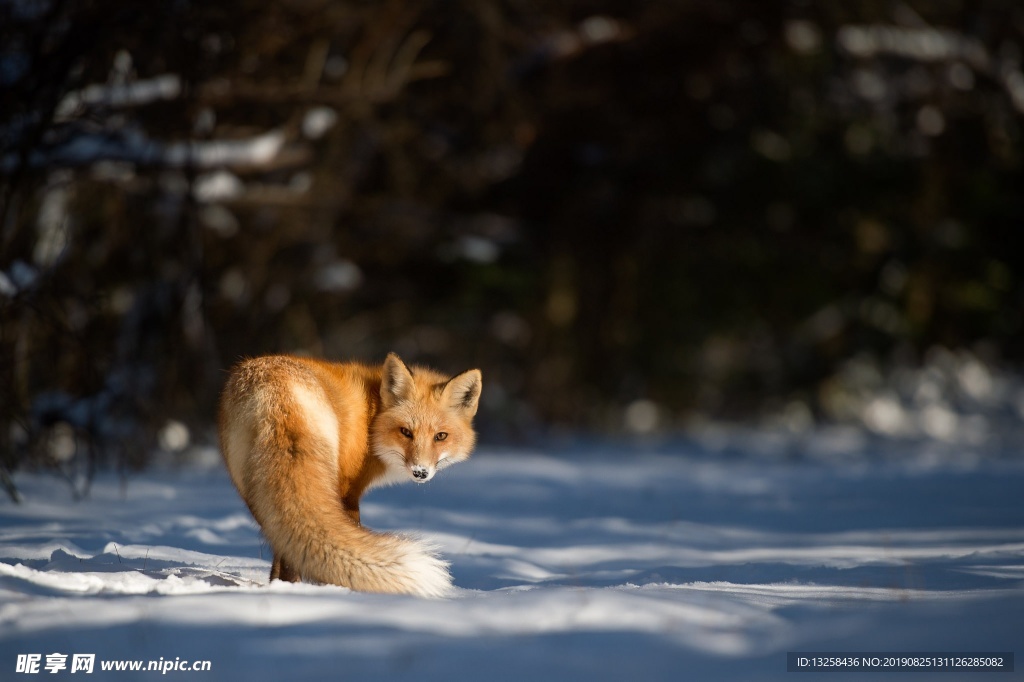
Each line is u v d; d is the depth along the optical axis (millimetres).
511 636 4672
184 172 18406
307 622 4836
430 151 28328
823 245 39219
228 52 18219
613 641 4602
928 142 38250
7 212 15070
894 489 17125
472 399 8664
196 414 19453
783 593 6355
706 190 37469
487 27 24391
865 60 34500
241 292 23594
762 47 30156
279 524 6219
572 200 34594
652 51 28781
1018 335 43312
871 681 3947
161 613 4891
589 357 36531
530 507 14484
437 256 32781
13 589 5523
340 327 29516
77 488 13508
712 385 41719
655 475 20719
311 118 21484
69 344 16359
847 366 40594
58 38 15148
